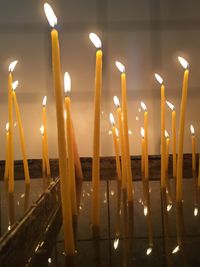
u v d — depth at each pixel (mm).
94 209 282
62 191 217
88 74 844
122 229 277
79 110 842
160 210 345
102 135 830
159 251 220
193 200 387
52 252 225
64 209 217
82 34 845
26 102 839
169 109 833
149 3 850
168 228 278
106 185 518
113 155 827
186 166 769
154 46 850
